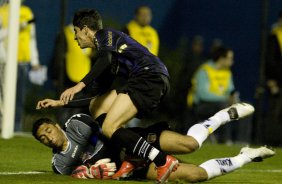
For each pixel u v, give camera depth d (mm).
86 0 48312
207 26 51031
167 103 43656
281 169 27766
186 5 50969
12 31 35719
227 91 43906
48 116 43688
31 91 43969
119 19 48688
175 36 50344
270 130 42625
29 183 20656
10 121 36375
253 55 50250
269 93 42750
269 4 49125
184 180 20953
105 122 20578
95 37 21016
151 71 20875
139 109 20688
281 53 42594
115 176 21281
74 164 22281
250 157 21672
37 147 32469
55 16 48531
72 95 20234
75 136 22016
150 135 21469
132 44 21125
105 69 20609
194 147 21531
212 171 21125
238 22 50844
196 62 44719
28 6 48250
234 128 43000
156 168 20219
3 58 37188
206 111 43656
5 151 30453
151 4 50062
